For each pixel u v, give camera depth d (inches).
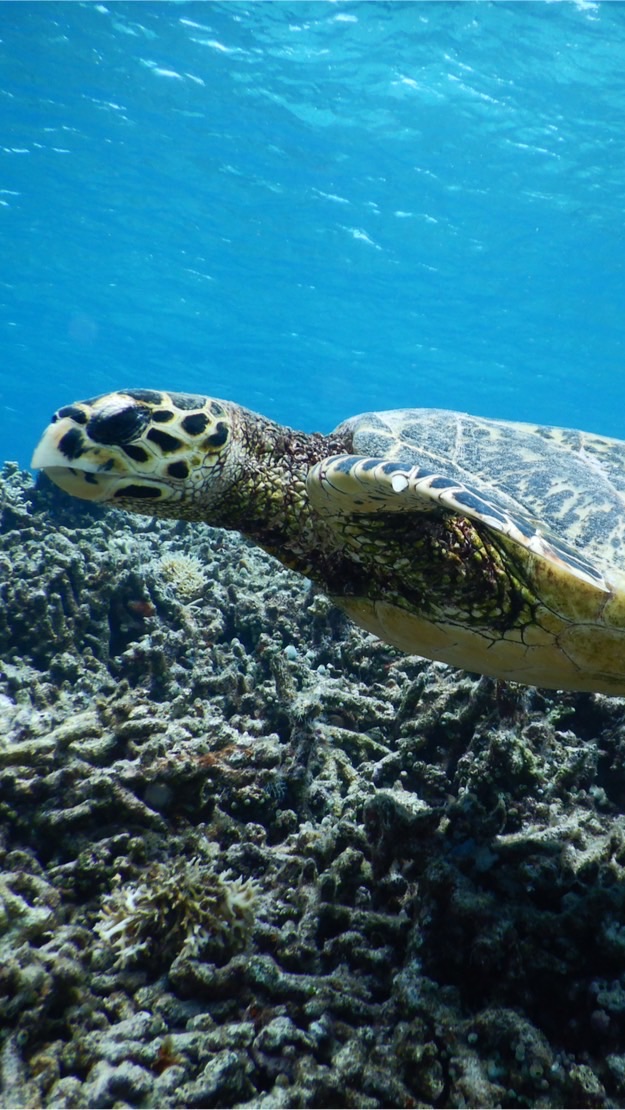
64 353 231.8
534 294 177.6
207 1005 18.7
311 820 23.4
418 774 23.8
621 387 226.1
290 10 104.7
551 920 19.5
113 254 166.1
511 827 21.9
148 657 28.5
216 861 21.4
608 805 23.3
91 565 32.5
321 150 134.1
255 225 154.7
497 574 19.6
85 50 109.1
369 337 211.9
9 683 27.4
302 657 30.2
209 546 40.1
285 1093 17.3
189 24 105.9
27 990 17.5
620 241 152.3
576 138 127.0
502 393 251.4
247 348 224.4
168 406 21.7
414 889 20.7
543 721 25.3
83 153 131.6
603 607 19.0
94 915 19.9
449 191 144.3
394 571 20.6
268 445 22.9
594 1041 18.4
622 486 22.4
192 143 130.3
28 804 21.2
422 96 121.5
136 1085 16.9
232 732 24.5
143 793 21.9
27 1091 16.7
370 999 19.0
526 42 108.7
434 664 28.4
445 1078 17.6
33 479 46.6
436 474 18.6
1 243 162.1
